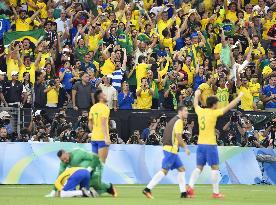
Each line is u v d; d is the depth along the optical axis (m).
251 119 71.19
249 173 66.06
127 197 44.81
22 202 39.94
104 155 47.00
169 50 79.06
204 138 45.53
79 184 43.84
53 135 62.88
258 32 86.62
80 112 66.25
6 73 71.12
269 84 77.50
